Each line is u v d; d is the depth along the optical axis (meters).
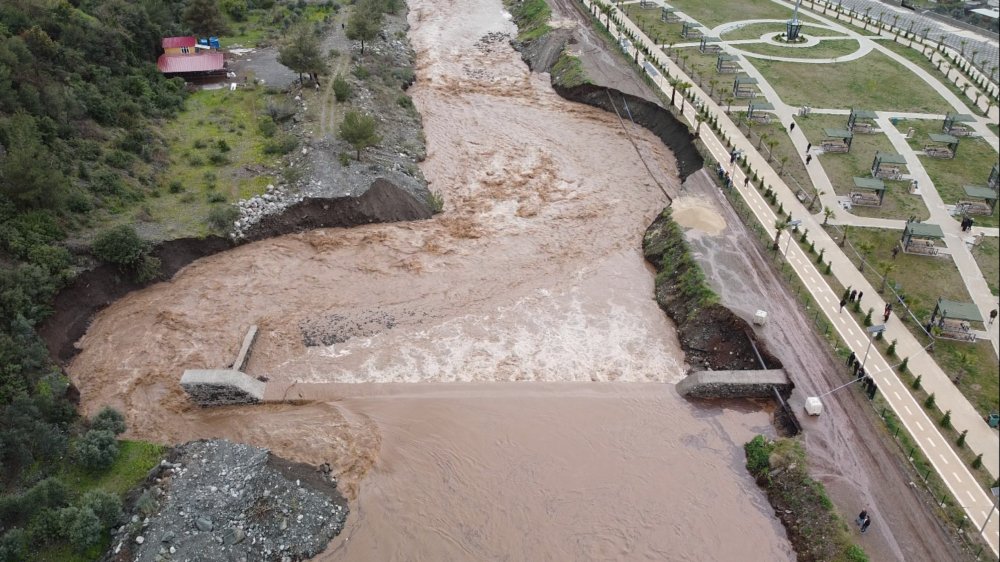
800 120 73.06
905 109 75.75
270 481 35.34
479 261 54.78
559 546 34.38
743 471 38.28
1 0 65.50
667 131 72.31
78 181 53.88
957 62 88.44
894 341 42.72
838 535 32.41
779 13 108.69
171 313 49.03
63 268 47.06
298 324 48.50
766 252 52.25
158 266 51.28
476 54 94.38
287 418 41.47
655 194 63.59
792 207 58.03
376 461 38.72
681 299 49.22
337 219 57.84
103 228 51.41
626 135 73.50
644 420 41.34
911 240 52.16
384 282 52.50
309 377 44.41
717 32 99.56
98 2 79.06
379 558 33.62
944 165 64.50
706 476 37.97
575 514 35.88
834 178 62.22
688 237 53.66
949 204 58.38
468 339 47.41
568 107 79.50
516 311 49.94
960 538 32.28
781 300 47.31
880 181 57.44
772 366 42.72
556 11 103.25
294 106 70.44
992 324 45.19
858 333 44.75
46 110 57.25
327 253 55.28
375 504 36.31
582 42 91.06
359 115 65.31
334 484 37.38
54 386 40.16
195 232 53.81
